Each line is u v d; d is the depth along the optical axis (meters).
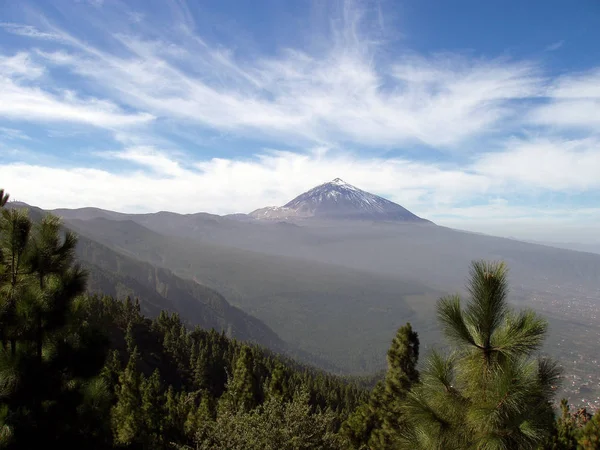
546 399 4.72
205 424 10.73
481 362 4.86
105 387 8.66
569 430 8.45
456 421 5.09
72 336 8.16
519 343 4.57
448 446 5.04
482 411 4.66
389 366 16.23
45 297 7.45
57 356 7.79
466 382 5.14
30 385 7.32
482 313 4.77
